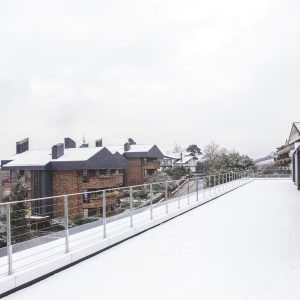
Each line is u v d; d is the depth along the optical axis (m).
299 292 4.59
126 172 44.69
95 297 4.55
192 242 7.63
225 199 17.72
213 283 4.99
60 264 5.66
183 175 48.09
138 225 8.71
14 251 6.12
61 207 29.19
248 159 50.34
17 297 4.56
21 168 29.95
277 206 14.19
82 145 45.09
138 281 5.14
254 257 6.30
